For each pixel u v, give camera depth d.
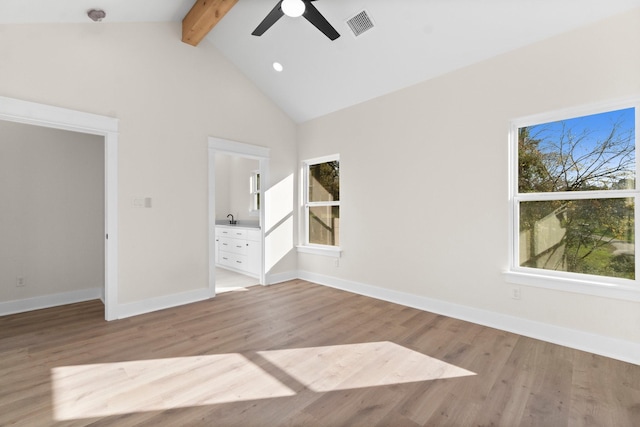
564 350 2.35
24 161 3.35
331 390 1.86
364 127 3.90
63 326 2.86
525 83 2.63
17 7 2.35
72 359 2.22
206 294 3.75
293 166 4.80
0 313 3.18
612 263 2.35
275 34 3.40
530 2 2.32
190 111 3.65
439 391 1.84
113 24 3.08
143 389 1.86
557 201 2.59
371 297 3.80
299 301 3.65
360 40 3.12
